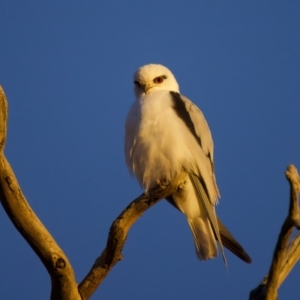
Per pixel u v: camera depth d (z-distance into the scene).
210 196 10.20
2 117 6.52
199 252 10.41
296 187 5.78
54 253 6.96
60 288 7.19
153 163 10.10
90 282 7.71
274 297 6.33
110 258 7.77
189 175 10.24
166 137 9.96
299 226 5.83
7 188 6.66
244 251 9.55
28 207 6.80
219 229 9.91
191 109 10.38
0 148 6.53
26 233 6.85
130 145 10.31
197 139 10.25
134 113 10.29
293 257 6.84
